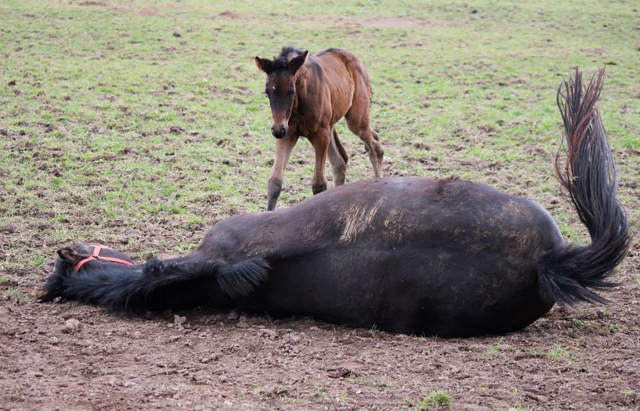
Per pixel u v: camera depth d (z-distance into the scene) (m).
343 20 32.81
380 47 27.16
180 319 6.81
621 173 13.68
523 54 26.44
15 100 17.47
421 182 6.58
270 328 6.67
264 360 5.94
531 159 14.61
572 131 6.39
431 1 38.06
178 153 14.28
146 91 19.19
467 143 15.77
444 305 6.16
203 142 15.21
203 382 5.49
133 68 21.83
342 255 6.37
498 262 6.08
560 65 24.64
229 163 13.86
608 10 36.34
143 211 10.97
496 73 23.27
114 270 7.10
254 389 5.37
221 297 6.86
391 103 19.27
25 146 14.07
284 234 6.59
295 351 6.11
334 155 12.07
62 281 7.31
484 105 19.14
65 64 21.86
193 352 6.10
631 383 5.59
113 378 5.49
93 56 23.31
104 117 16.53
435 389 5.41
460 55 26.03
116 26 28.47
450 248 6.14
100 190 11.77
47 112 16.52
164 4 34.41
